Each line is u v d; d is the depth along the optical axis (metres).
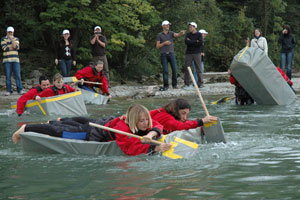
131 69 21.05
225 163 4.03
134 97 12.88
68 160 4.41
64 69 14.70
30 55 20.39
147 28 18.78
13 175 3.78
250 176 3.52
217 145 4.96
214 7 26.56
